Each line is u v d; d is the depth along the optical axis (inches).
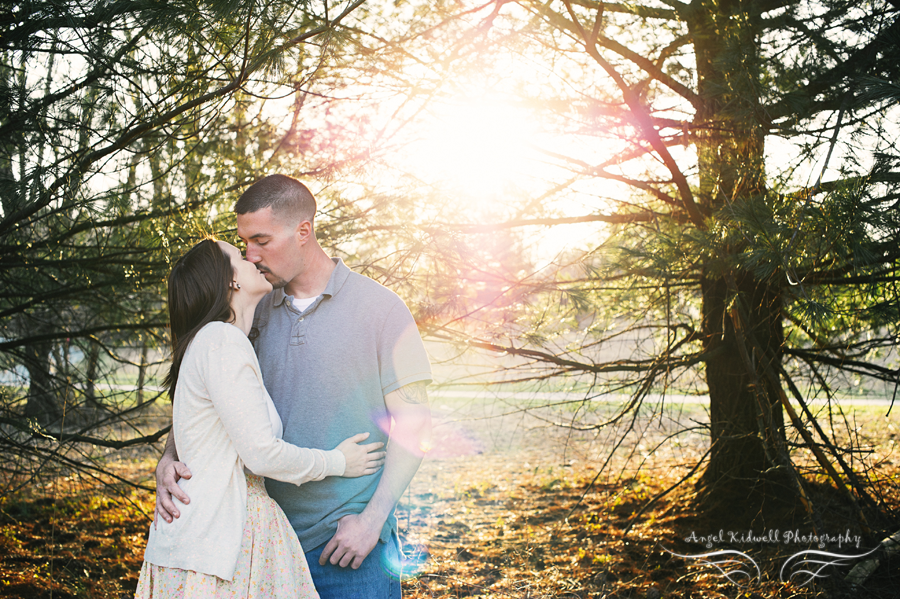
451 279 141.2
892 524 131.0
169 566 64.6
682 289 180.4
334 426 75.0
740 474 175.9
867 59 117.7
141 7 80.4
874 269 113.3
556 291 150.5
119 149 99.0
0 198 96.0
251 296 76.0
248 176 131.9
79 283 154.3
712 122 135.6
